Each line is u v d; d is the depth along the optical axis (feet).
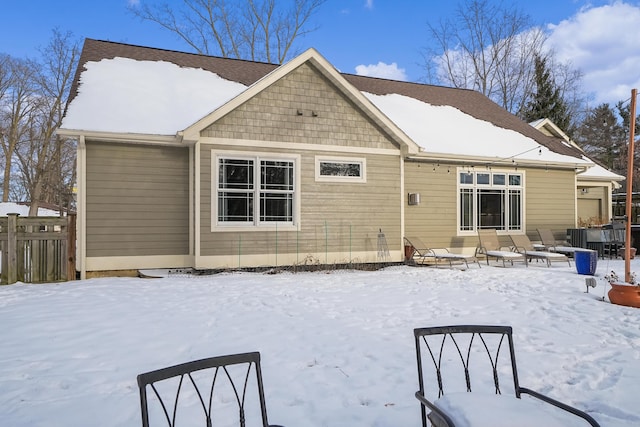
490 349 16.12
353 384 12.82
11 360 14.84
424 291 28.09
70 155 118.62
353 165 40.93
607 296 26.43
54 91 113.19
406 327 19.24
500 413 7.18
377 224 41.50
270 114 37.70
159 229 36.06
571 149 56.95
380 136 41.73
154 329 18.66
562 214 51.96
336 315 21.43
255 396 11.97
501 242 48.67
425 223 45.21
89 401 11.71
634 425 10.45
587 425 7.54
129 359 14.97
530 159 47.85
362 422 10.46
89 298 25.04
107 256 34.60
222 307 22.98
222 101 40.75
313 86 39.24
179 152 36.68
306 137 38.88
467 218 47.19
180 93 40.96
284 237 38.11
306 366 14.33
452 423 6.91
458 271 37.93
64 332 18.16
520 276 34.96
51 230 31.58
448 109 55.88
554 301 25.04
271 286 29.50
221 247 36.04
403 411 11.02
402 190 42.65
